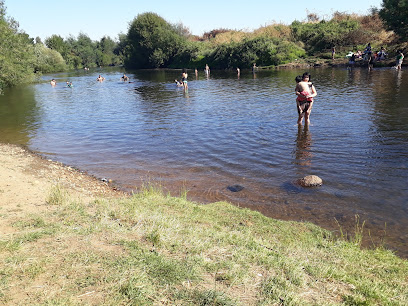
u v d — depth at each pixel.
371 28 45.06
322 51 45.00
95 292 2.92
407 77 23.97
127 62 77.19
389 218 6.01
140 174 9.34
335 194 7.10
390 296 3.59
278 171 8.66
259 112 16.33
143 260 3.53
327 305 3.14
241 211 6.36
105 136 14.15
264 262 3.94
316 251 4.72
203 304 2.88
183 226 5.04
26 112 21.52
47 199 6.27
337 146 10.09
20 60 23.08
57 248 3.77
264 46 47.12
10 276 3.12
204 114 17.08
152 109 19.95
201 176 8.83
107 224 4.66
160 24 70.12
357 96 17.94
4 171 9.20
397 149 9.38
